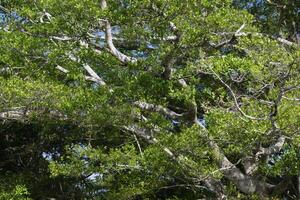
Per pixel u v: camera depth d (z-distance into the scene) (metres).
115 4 15.30
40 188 19.61
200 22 14.75
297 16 21.55
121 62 16.56
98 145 17.66
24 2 16.73
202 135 13.98
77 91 14.67
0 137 21.59
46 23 15.87
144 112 16.11
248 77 14.16
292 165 14.48
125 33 15.31
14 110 14.93
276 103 13.17
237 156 16.66
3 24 17.56
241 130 13.23
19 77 15.38
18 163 21.31
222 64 13.40
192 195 16.77
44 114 15.09
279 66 13.02
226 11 14.89
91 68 17.08
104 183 15.56
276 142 15.48
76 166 14.68
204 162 14.51
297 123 13.17
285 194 18.42
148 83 15.04
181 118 16.52
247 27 16.20
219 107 14.30
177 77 15.44
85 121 14.84
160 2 14.45
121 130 16.27
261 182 16.58
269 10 22.03
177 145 13.84
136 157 14.19
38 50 15.38
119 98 14.72
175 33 15.17
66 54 15.61
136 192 14.79
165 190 17.88
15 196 15.79
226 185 17.03
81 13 14.67
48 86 14.17
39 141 20.50
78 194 19.44
